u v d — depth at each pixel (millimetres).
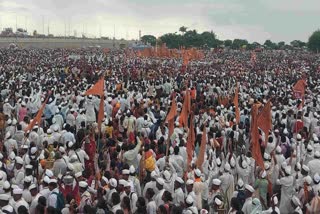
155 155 17219
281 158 16641
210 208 13531
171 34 143250
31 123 18156
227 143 20078
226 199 13820
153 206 12164
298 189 15156
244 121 24250
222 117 24641
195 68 66625
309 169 16078
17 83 35969
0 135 20078
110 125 20922
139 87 38031
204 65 73562
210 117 24344
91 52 108562
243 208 12391
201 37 143250
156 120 23859
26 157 15227
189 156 15828
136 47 114438
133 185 13320
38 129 18844
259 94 36656
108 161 16703
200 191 13578
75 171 14445
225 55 113875
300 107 27062
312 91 37906
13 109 26172
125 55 90875
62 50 117812
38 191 12836
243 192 13008
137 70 56906
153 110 27000
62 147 15812
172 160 16172
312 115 25922
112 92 33312
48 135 18453
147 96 33000
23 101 25609
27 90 30562
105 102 26969
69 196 12648
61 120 23844
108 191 12625
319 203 13320
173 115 18266
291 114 25734
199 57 80500
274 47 160875
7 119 21812
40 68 56469
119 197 12016
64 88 33438
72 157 15234
